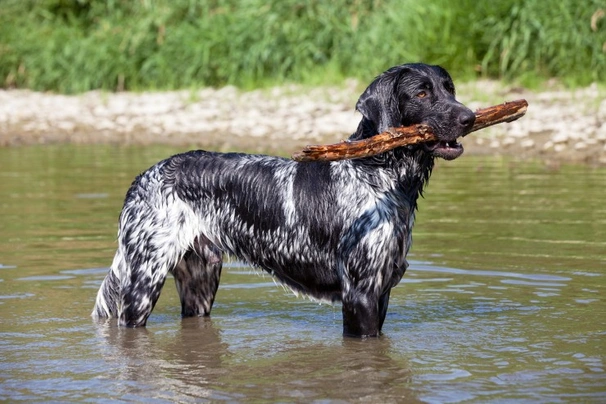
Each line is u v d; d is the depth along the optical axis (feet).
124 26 116.98
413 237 47.16
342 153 29.27
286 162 33.58
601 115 79.71
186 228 34.01
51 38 119.85
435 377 27.81
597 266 41.04
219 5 114.42
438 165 69.15
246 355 30.55
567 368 28.37
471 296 37.32
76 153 78.84
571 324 33.24
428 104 30.99
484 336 32.07
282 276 33.78
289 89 99.76
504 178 62.59
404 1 99.86
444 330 32.91
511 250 44.09
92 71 113.80
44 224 50.62
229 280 41.42
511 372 28.09
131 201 34.35
